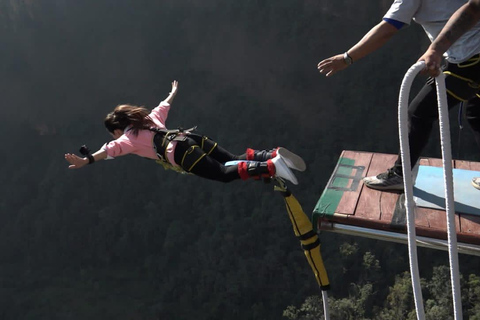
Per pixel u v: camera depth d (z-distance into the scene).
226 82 50.59
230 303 36.56
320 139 45.72
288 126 47.56
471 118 3.75
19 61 52.47
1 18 50.69
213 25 49.31
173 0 49.56
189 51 51.19
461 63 3.23
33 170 54.84
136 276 43.44
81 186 49.16
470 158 35.81
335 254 34.84
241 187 42.00
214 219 42.03
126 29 51.66
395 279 31.20
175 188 45.53
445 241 3.47
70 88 54.28
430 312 26.05
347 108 45.28
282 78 48.06
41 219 48.47
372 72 44.00
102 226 45.91
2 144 55.19
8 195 52.94
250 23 47.72
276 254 37.50
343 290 33.75
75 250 46.94
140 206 47.66
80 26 51.56
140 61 52.75
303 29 46.28
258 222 39.53
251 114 48.25
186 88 51.56
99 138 53.97
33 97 54.34
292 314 32.19
